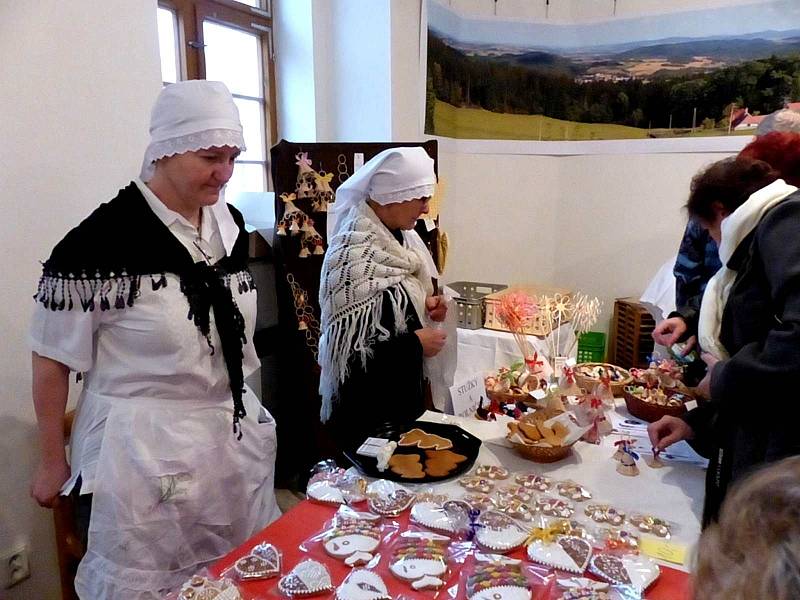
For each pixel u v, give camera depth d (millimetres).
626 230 3645
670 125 3455
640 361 3266
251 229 2658
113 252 1247
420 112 3207
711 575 435
